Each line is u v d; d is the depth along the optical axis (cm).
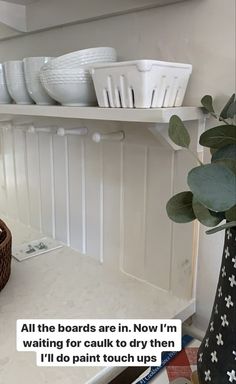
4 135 136
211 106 69
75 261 108
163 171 84
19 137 129
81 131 100
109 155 96
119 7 81
